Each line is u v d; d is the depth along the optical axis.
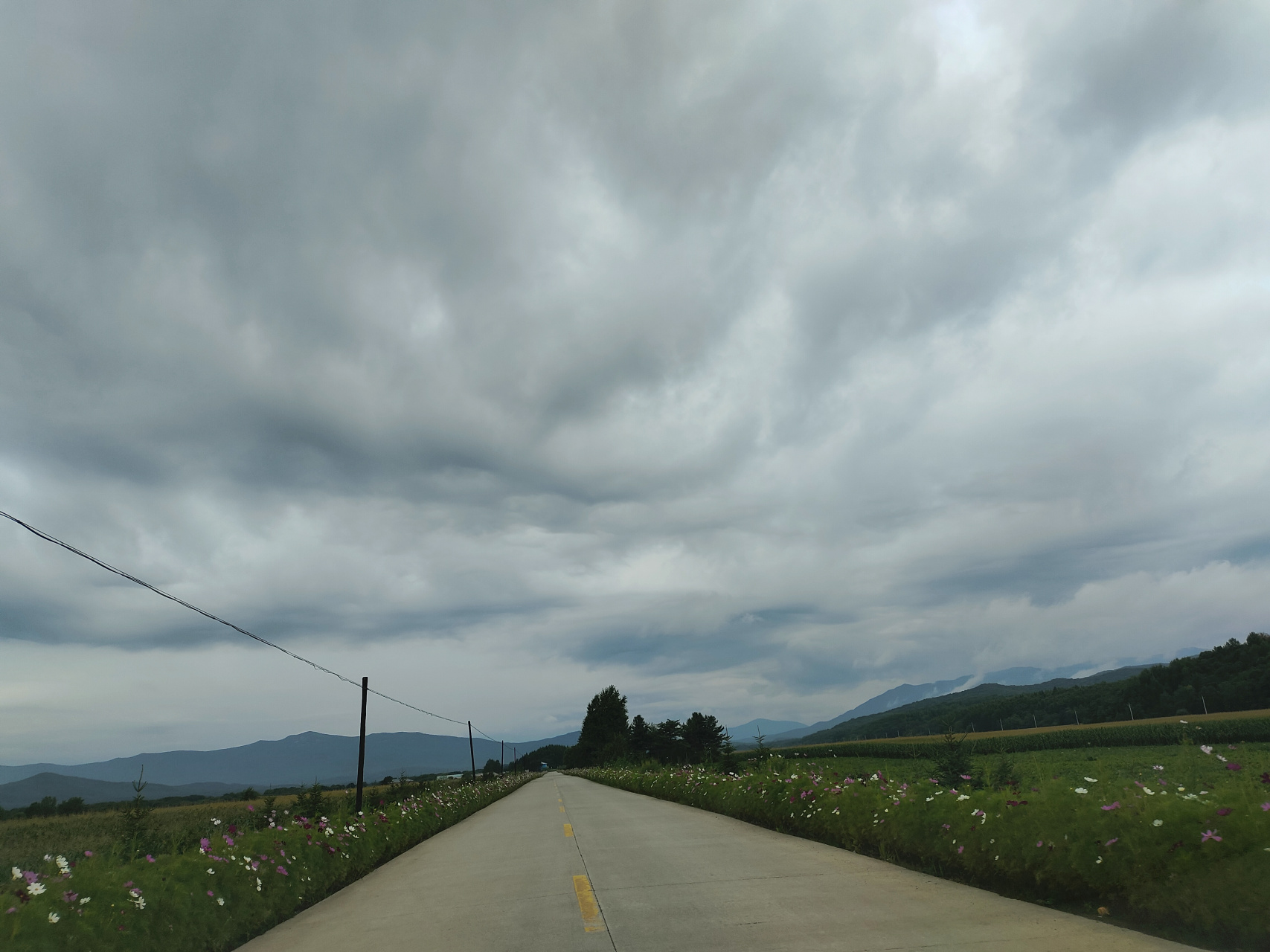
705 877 8.03
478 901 7.70
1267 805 4.55
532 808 25.25
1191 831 4.79
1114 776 6.48
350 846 11.34
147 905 6.12
